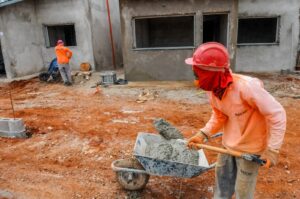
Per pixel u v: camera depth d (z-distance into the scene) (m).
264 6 12.52
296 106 7.51
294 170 4.16
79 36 14.31
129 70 11.58
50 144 5.45
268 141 2.12
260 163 2.15
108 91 9.97
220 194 2.76
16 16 13.46
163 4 10.68
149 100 8.62
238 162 2.42
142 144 3.88
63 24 14.44
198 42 10.88
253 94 2.00
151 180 3.96
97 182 4.04
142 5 10.80
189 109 7.60
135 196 3.61
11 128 5.79
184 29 15.33
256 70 13.28
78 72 13.35
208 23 15.07
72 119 6.97
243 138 2.29
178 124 6.41
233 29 10.51
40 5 14.54
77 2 13.84
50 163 4.68
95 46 14.69
